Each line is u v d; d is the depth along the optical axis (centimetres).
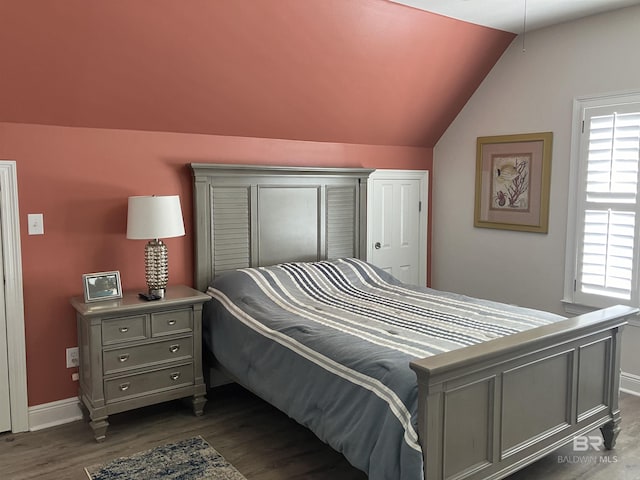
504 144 423
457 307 321
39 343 312
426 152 480
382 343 248
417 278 489
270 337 283
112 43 278
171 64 303
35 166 302
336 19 321
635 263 350
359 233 434
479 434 219
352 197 429
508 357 223
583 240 376
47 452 283
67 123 309
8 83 275
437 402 200
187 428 312
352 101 388
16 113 291
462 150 458
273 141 389
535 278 411
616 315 269
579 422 264
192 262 362
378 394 216
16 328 303
